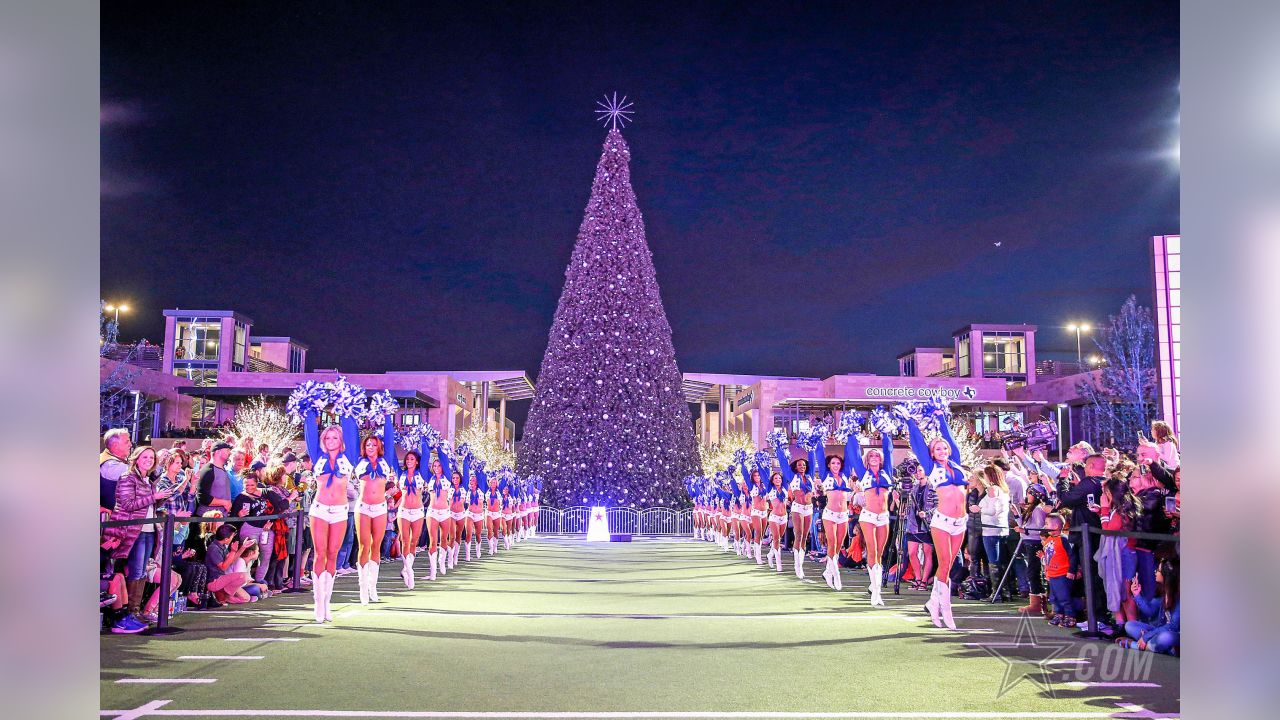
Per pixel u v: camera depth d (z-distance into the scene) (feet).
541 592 47.37
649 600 43.55
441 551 58.70
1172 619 28.22
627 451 114.21
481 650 28.73
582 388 115.03
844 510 49.93
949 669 25.90
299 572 46.21
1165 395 42.11
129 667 25.55
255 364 198.90
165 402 158.81
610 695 22.38
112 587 31.12
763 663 26.73
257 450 49.75
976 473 45.65
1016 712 20.84
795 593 47.21
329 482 35.09
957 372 207.31
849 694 22.63
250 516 39.83
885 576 52.70
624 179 119.24
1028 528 38.58
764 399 181.27
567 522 112.78
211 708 20.70
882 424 37.91
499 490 88.07
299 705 21.06
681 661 26.99
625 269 117.08
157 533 34.42
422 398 148.87
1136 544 30.99
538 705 21.27
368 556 41.04
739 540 81.41
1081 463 38.93
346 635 31.48
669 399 117.70
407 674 24.79
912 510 49.03
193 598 38.09
